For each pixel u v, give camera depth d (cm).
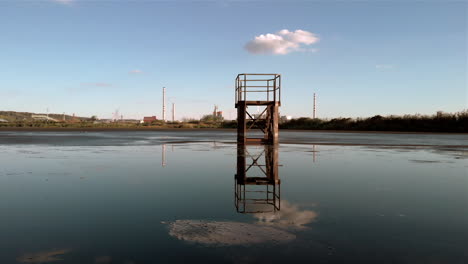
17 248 180
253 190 345
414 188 359
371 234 204
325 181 404
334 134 2359
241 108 1222
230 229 213
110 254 171
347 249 179
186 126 4431
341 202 291
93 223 225
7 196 309
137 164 566
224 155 740
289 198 307
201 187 360
